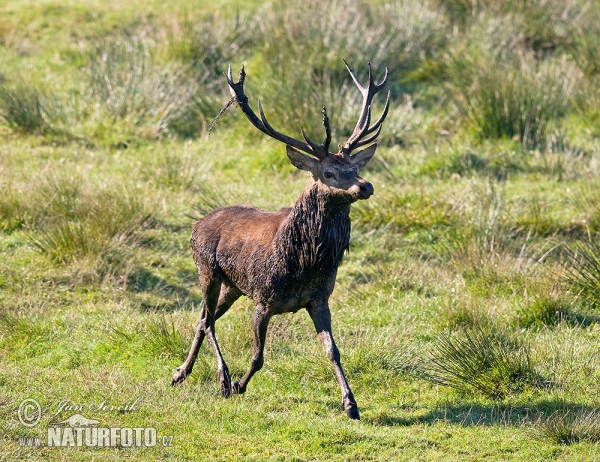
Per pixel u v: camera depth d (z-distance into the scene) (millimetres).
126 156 36562
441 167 34562
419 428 18812
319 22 43500
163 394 20062
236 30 45656
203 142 37969
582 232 29297
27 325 23234
